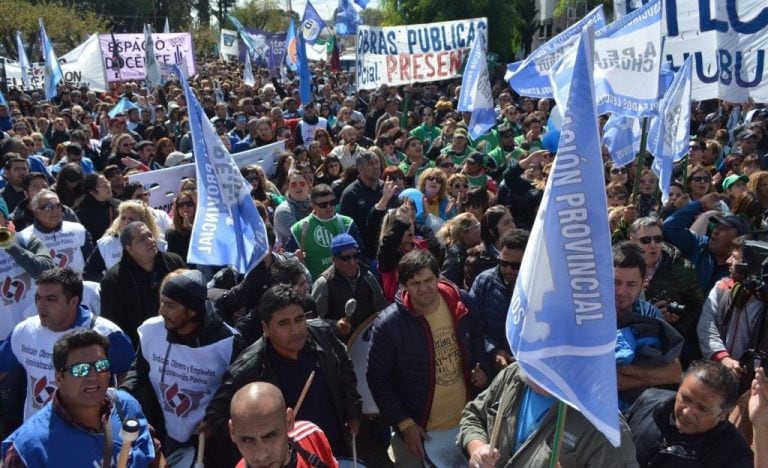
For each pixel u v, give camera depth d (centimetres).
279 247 647
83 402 309
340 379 402
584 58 264
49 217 601
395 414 419
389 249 547
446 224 610
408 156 967
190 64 2616
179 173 815
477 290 480
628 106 695
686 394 311
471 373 433
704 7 868
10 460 304
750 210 648
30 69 2728
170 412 394
